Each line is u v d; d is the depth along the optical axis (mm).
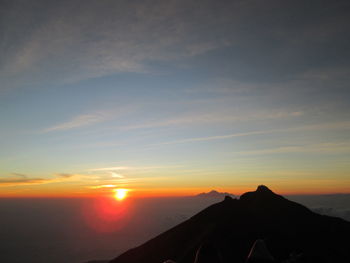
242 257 61719
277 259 60031
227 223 78188
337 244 66500
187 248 72188
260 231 72188
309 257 58625
